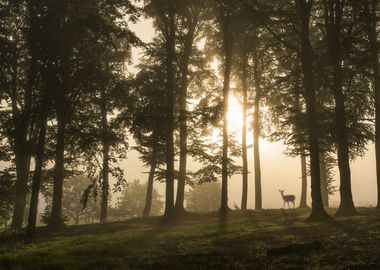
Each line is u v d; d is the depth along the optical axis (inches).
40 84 794.8
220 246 534.3
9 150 1031.0
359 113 1074.7
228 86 1137.4
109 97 917.8
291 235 574.6
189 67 1218.0
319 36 1235.9
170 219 1003.9
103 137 823.1
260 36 1219.9
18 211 1095.6
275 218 919.7
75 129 822.5
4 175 950.4
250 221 883.4
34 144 884.0
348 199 833.5
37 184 763.4
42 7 785.6
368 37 1000.2
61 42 768.3
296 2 883.4
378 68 1018.1
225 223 871.7
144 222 1064.8
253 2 869.8
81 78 802.8
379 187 1047.0
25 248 645.3
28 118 782.5
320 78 931.3
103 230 914.1
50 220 977.5
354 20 880.9
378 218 680.4
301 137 972.6
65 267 463.2
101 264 473.1
